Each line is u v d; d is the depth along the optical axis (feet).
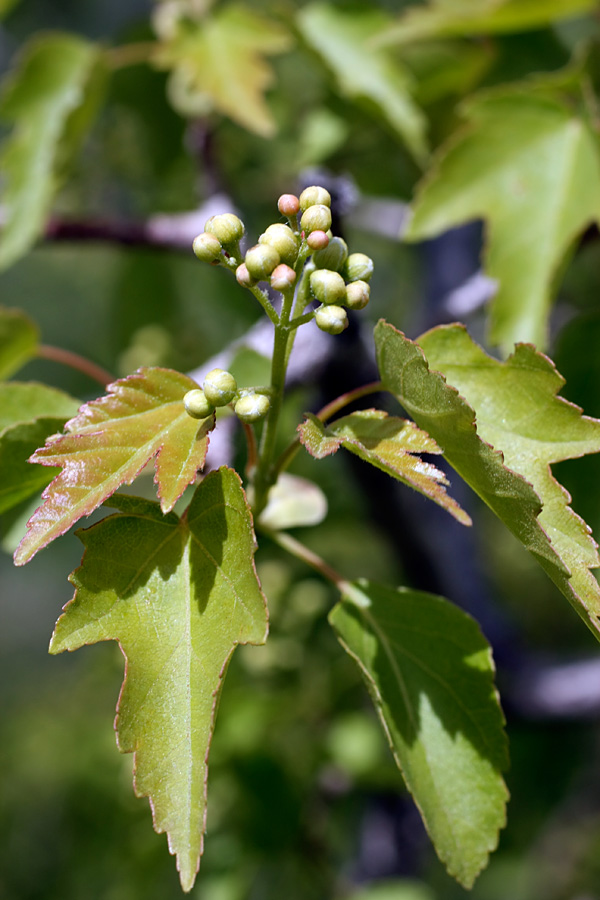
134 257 1.73
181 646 0.83
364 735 1.64
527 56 1.34
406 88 1.32
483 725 0.90
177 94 1.48
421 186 1.11
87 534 0.84
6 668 3.97
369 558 1.88
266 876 1.74
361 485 1.39
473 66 1.35
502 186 1.10
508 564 2.32
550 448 0.88
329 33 1.35
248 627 0.82
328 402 1.23
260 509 0.92
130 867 1.79
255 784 1.59
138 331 1.79
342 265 0.87
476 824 0.89
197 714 0.82
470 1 1.24
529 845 2.11
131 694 0.83
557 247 1.09
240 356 1.04
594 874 2.19
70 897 2.43
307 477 1.62
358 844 1.82
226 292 1.72
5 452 0.92
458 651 0.91
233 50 1.26
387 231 1.79
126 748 0.82
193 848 0.81
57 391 0.99
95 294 3.07
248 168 1.70
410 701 0.91
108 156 1.69
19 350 1.07
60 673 3.68
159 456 0.83
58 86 1.30
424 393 0.85
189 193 1.74
